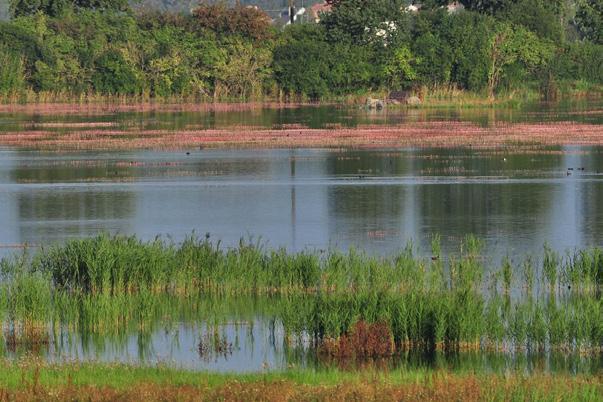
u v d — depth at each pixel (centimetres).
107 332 6719
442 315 6247
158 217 10425
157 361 5919
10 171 13638
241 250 7912
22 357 5925
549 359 6084
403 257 7675
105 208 10912
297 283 7450
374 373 5519
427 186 12231
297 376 5375
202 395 4878
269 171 13588
